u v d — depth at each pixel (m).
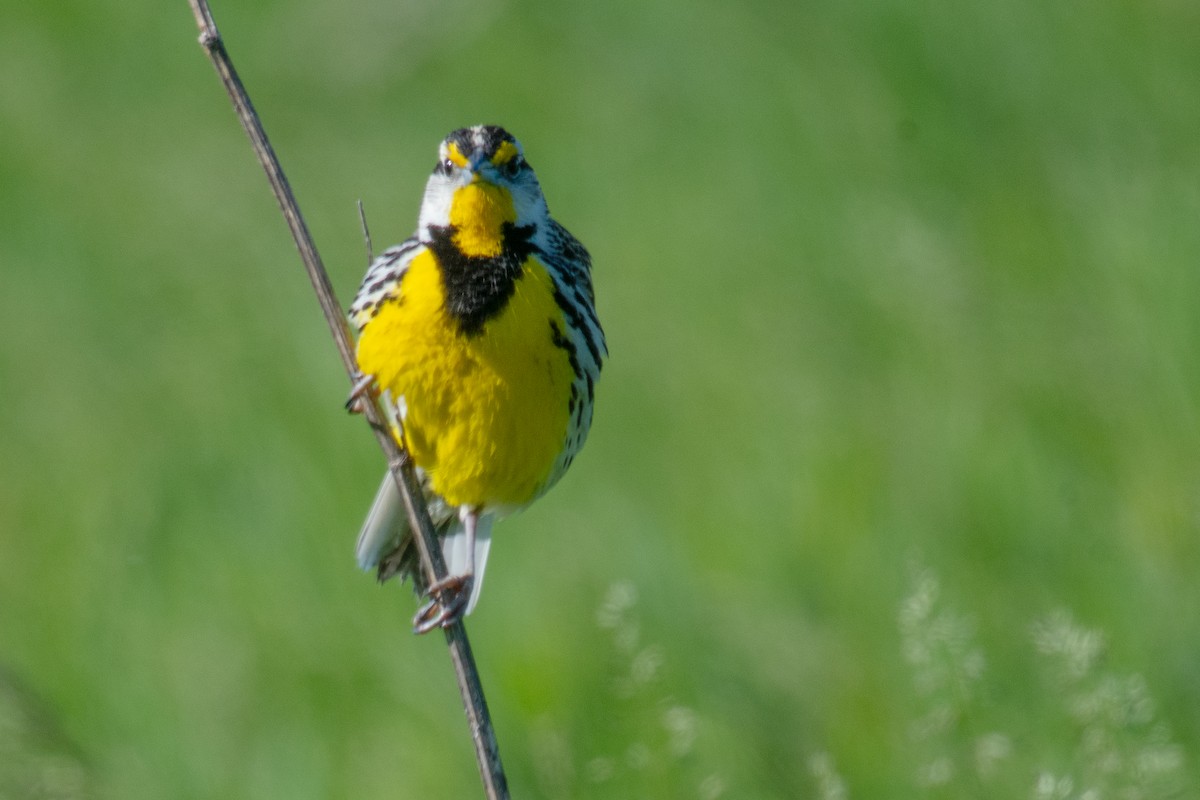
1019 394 13.12
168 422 14.18
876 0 17.55
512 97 18.72
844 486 12.52
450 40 19.73
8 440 14.26
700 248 15.70
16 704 9.94
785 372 14.05
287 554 12.38
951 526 11.78
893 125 16.44
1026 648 10.13
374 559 8.88
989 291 14.14
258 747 10.73
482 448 8.38
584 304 8.73
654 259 15.62
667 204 16.42
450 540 9.00
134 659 11.50
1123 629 10.49
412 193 17.17
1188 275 13.33
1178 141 15.57
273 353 14.91
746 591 11.35
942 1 17.41
